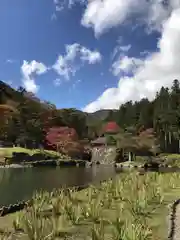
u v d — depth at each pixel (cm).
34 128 6494
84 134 9231
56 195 1543
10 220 1040
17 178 2745
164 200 1358
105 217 1032
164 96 9300
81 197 1491
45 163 4928
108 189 1681
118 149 6831
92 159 7056
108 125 9156
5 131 6147
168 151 8075
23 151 5341
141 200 1194
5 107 6219
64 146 6588
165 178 2197
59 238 799
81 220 985
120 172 3881
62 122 7638
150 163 5769
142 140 6775
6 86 7138
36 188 2091
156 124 8388
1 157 4738
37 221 868
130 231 702
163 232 818
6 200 1605
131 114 10838
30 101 7062
